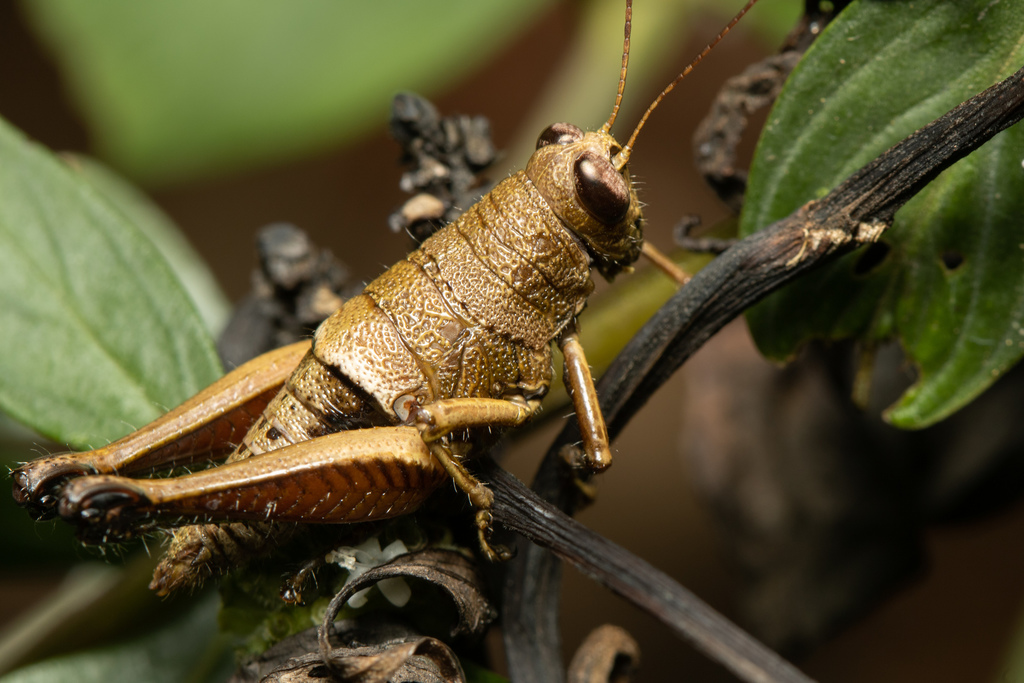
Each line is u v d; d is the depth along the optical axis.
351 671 0.10
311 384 0.11
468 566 0.11
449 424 0.11
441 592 0.11
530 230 0.11
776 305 0.11
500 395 0.11
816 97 0.11
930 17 0.10
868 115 0.11
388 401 0.11
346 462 0.11
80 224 0.11
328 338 0.11
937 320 0.11
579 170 0.11
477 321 0.11
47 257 0.11
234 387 0.11
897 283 0.11
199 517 0.11
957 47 0.10
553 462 0.11
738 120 0.11
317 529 0.11
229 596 0.11
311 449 0.11
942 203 0.11
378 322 0.11
